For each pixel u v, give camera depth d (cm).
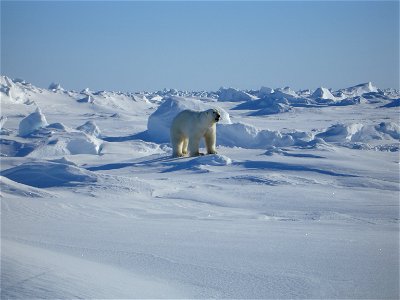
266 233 688
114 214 862
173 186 1264
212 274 468
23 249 457
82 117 7156
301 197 1134
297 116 7188
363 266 504
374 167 1596
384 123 3334
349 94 15100
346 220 871
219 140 2816
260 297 403
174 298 383
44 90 12262
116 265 491
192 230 701
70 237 620
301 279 455
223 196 1139
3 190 1005
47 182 1262
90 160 2122
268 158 1719
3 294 316
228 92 13950
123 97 12175
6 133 3831
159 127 3353
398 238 666
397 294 412
